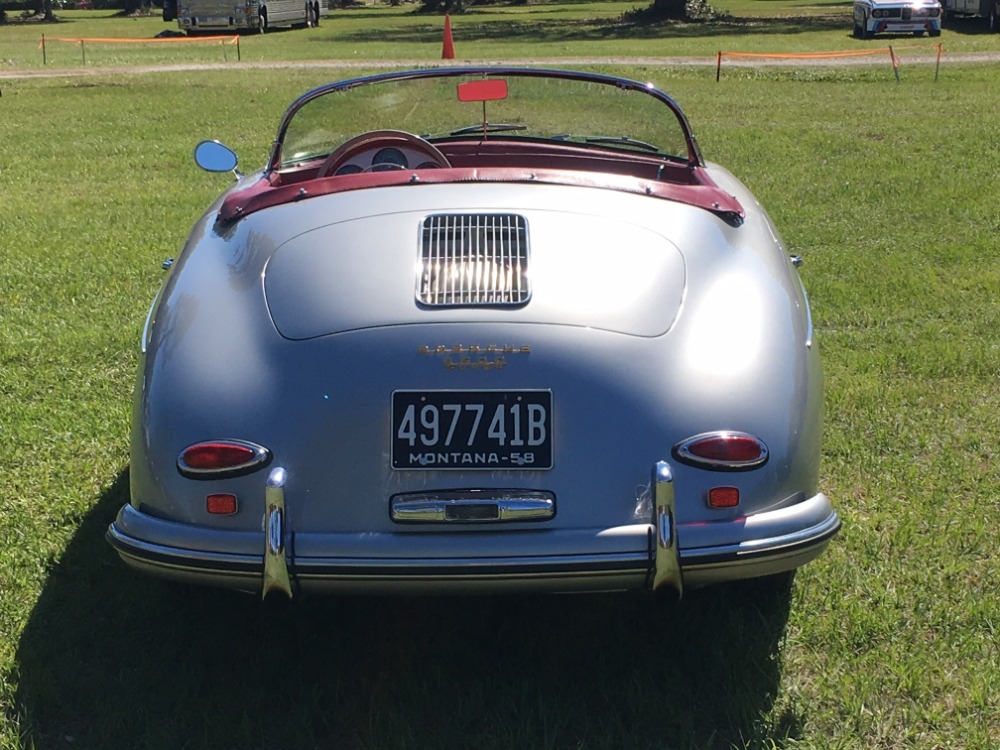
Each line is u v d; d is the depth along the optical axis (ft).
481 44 100.17
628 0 198.70
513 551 8.27
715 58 78.54
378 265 9.12
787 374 8.96
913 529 11.68
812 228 25.64
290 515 8.41
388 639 10.08
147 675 9.40
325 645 9.96
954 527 11.79
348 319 8.75
